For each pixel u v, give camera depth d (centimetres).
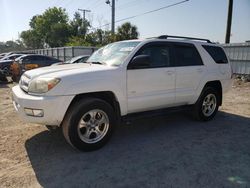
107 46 536
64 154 406
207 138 485
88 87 396
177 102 522
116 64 442
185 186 317
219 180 331
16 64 1368
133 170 357
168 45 505
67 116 392
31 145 441
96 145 418
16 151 417
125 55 453
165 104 502
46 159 389
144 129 535
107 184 321
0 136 485
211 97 595
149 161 384
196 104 567
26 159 389
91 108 403
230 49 1566
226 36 1934
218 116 649
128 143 455
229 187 314
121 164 374
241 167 367
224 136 497
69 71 402
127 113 456
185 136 495
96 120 418
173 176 340
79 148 404
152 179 333
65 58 2662
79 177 338
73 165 370
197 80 548
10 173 347
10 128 532
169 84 497
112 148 432
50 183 323
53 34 5909
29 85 397
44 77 385
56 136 482
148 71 462
